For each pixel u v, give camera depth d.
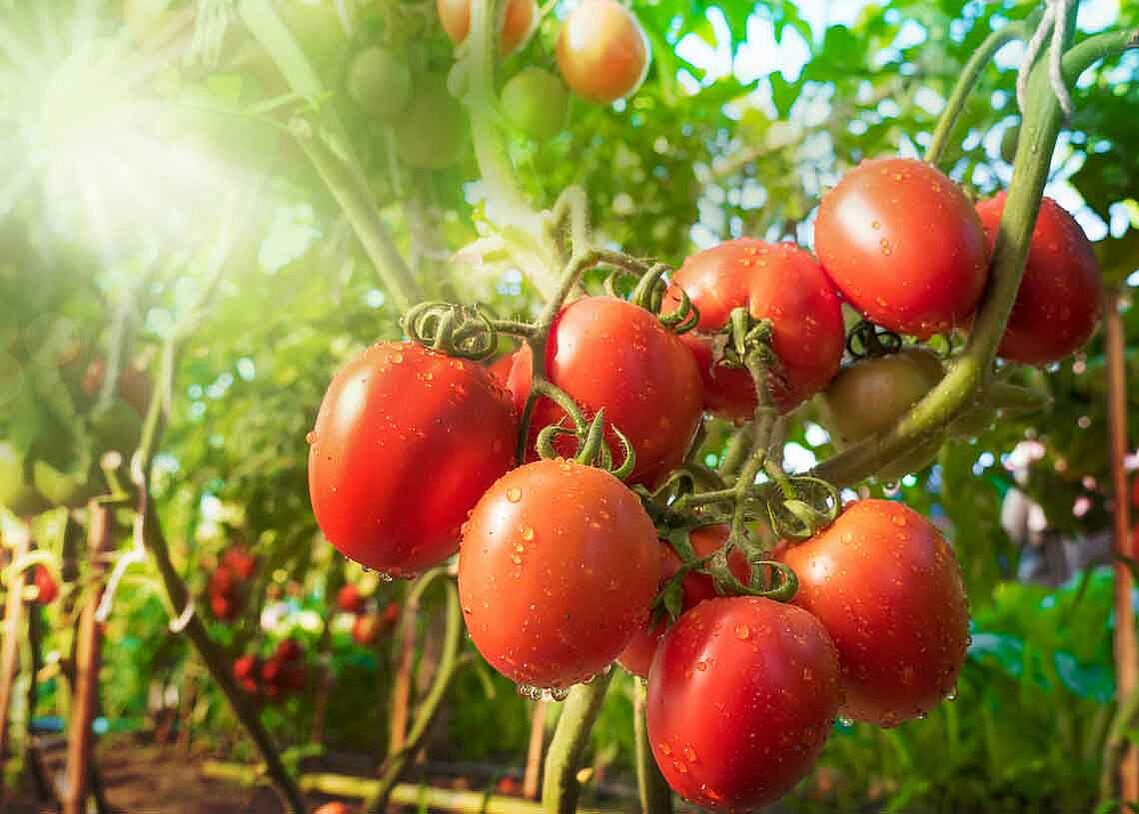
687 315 0.26
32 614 1.02
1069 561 2.00
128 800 1.10
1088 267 0.30
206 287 0.52
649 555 0.21
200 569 1.44
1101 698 1.17
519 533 0.21
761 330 0.27
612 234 0.92
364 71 0.45
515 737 1.43
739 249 0.29
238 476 1.13
